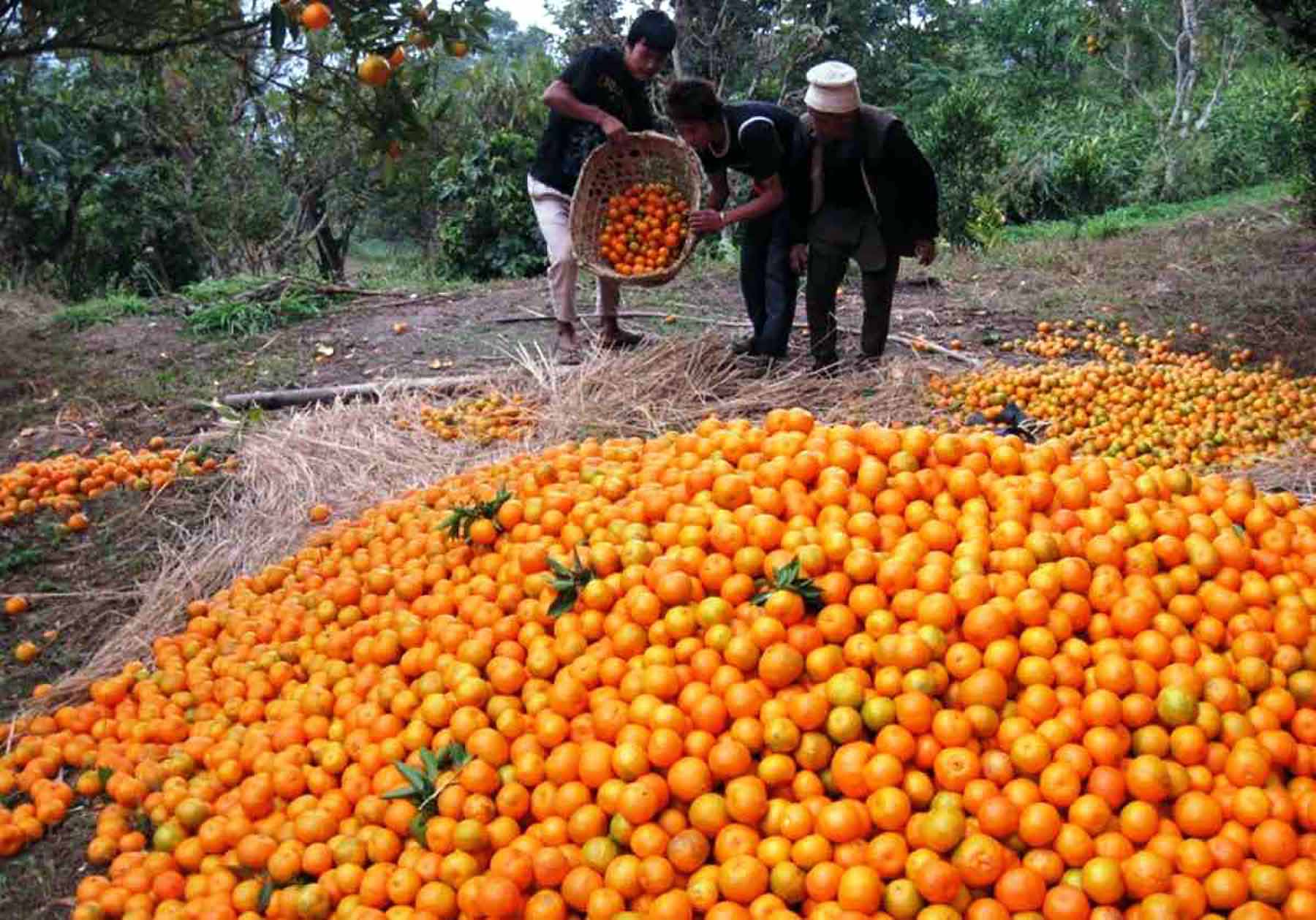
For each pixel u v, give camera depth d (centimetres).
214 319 965
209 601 453
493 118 1512
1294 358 773
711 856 271
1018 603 289
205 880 299
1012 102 2406
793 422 384
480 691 316
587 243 713
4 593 503
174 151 1508
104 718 379
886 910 248
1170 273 1073
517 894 266
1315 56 943
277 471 586
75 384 813
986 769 264
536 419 654
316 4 408
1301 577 316
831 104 607
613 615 319
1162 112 2156
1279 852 243
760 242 725
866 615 299
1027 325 911
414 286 1170
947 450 345
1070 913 240
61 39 451
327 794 312
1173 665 279
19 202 1292
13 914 308
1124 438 620
